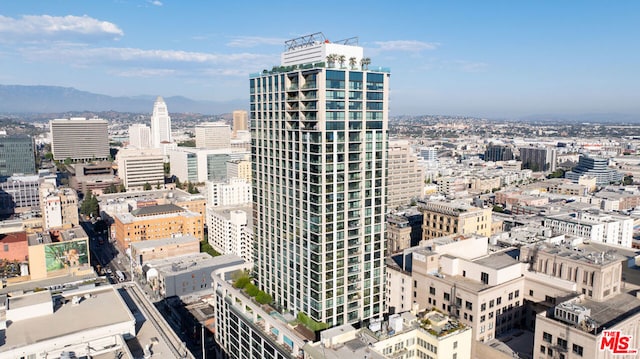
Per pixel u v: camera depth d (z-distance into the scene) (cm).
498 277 14038
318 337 12488
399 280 16525
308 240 13075
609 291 13825
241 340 15238
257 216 15462
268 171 14562
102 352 11106
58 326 11550
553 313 12394
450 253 16238
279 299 14688
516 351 13200
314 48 13075
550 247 15788
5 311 12250
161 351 11250
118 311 12519
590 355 11088
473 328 13725
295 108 13200
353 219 13225
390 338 11794
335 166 12588
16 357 10381
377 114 13188
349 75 12469
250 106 15088
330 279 13038
